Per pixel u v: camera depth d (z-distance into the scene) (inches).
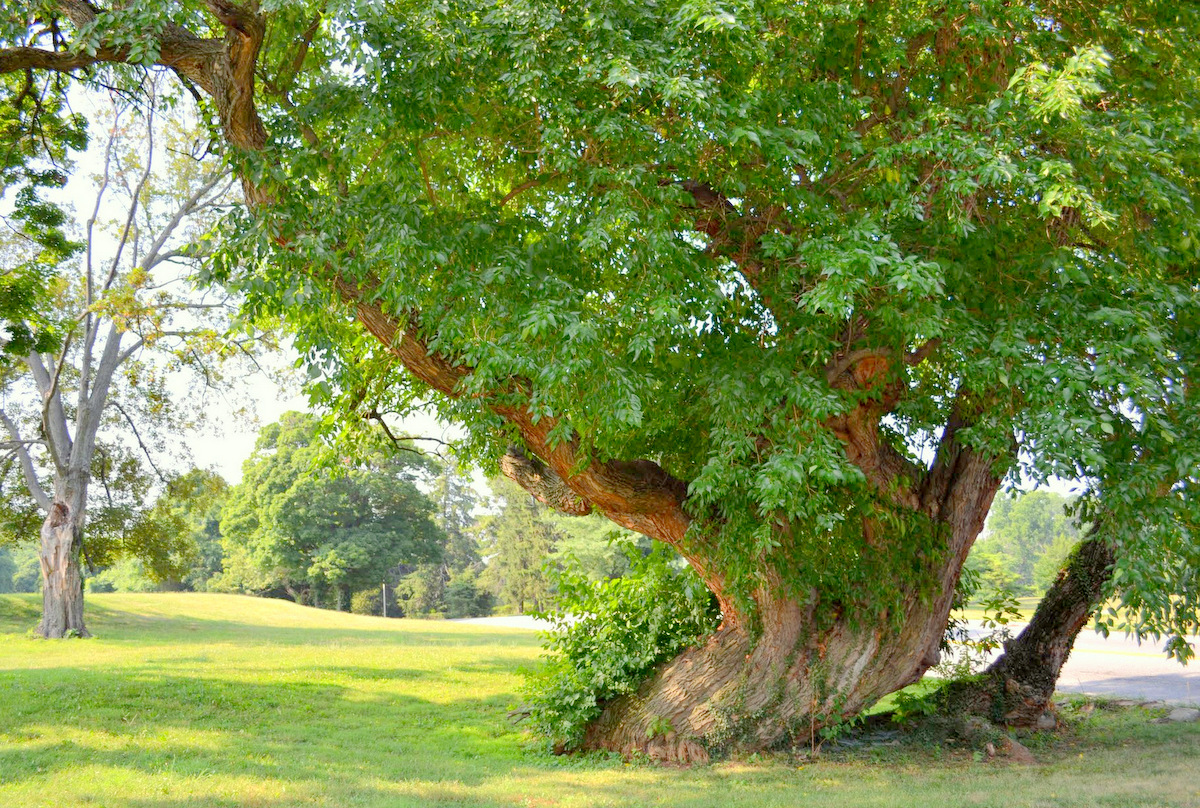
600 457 398.9
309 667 707.4
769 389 331.0
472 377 314.7
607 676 445.7
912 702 494.0
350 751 422.9
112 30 305.1
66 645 937.5
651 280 307.9
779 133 307.3
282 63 376.2
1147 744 447.5
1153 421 280.1
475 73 324.2
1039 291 323.3
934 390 420.2
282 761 386.3
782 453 319.9
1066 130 304.2
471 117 327.3
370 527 2571.4
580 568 485.4
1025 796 309.3
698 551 413.1
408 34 308.0
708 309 315.3
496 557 3006.9
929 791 331.6
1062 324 303.7
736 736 418.0
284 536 2426.2
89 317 1117.1
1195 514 289.9
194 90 383.9
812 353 344.5
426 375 376.8
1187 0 347.3
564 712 445.4
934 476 430.9
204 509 1304.1
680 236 335.6
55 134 546.0
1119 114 324.2
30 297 574.2
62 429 1127.0
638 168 304.8
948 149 295.6
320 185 374.0
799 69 340.8
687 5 285.0
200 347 995.9
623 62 282.2
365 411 495.2
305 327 380.5
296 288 316.2
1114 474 290.8
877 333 360.5
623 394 296.2
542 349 302.5
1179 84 347.6
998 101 305.4
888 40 351.6
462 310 313.9
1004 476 311.9
